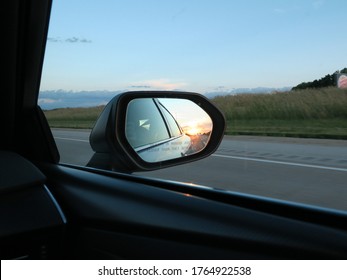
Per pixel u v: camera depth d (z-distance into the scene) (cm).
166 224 71
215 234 68
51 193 79
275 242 64
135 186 81
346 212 66
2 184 74
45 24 83
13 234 69
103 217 75
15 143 94
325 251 61
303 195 125
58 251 74
